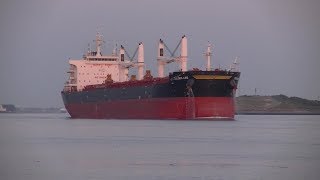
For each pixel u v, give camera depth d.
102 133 197.00
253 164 119.12
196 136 181.62
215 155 134.00
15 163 121.62
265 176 104.62
